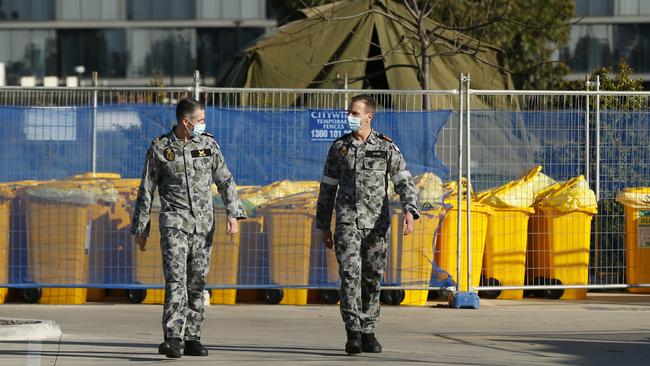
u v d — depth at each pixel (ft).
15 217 108.47
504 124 112.98
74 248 107.96
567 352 77.92
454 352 77.10
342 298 73.77
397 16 163.02
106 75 377.30
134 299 110.83
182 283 71.15
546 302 112.47
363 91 107.45
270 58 160.35
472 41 168.55
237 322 97.25
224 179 73.36
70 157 108.78
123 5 377.91
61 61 377.71
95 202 107.96
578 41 341.62
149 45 378.12
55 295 110.01
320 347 79.66
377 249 73.92
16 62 377.09
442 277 108.58
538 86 225.76
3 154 108.47
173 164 71.36
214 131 108.68
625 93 111.55
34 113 108.58
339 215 73.41
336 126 109.60
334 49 160.35
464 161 111.86
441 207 107.96
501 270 111.86
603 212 115.44
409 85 157.38
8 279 108.27
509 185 111.86
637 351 78.64
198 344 73.56
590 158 115.24
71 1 377.91
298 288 108.27
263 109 109.29
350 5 166.30
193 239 71.67
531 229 114.11
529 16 218.79
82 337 85.20
